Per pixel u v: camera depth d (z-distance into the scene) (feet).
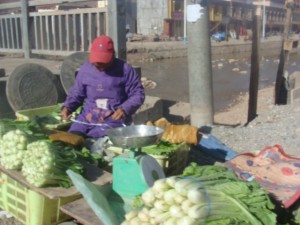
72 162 11.80
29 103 21.21
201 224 8.77
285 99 32.09
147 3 119.96
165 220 8.89
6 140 12.24
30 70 21.47
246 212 9.09
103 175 12.28
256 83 28.76
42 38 32.14
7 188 12.51
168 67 69.92
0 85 21.48
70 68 23.16
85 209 10.84
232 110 35.76
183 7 122.52
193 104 23.13
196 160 17.39
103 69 15.15
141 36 107.96
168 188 9.22
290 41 31.37
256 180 11.87
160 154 13.56
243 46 115.75
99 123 15.60
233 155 17.65
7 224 12.71
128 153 11.68
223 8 133.90
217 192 9.27
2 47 36.88
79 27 28.53
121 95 15.66
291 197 10.90
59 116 17.38
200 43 22.17
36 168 11.12
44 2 30.99
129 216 9.46
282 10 174.19
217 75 61.16
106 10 25.62
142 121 24.29
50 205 11.47
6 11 42.32
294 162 12.61
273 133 21.47
